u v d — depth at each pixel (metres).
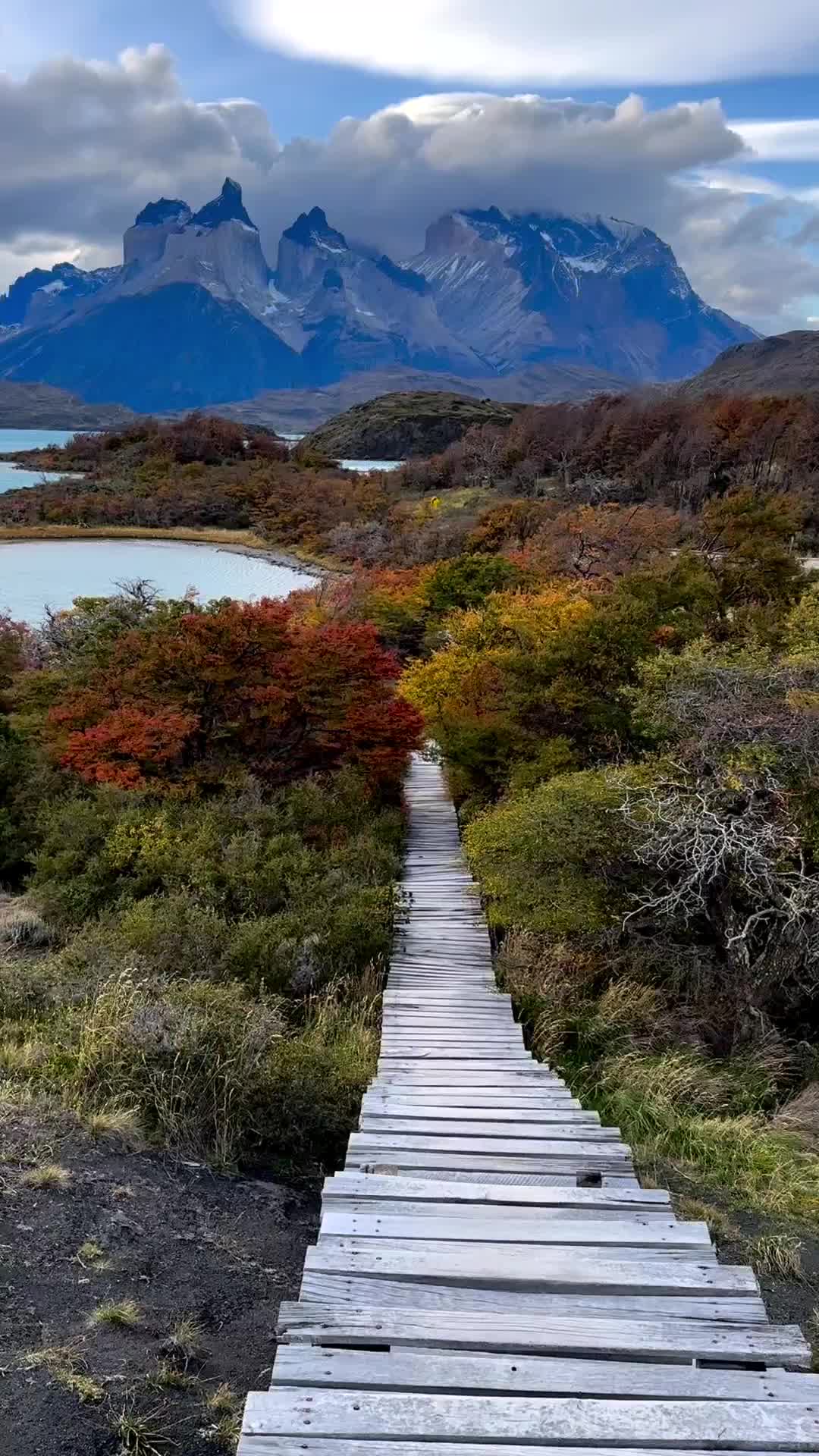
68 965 9.12
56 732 15.53
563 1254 3.97
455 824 16.22
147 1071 6.39
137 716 14.37
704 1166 6.66
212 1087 6.37
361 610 30.38
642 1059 8.55
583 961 10.39
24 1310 4.09
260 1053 6.75
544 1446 2.79
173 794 13.77
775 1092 8.44
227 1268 4.71
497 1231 4.23
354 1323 3.43
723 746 10.12
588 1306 3.56
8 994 8.08
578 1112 6.19
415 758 20.61
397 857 13.52
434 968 10.46
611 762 14.08
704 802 9.48
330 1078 6.86
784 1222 5.89
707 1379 3.11
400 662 28.19
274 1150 6.36
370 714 15.32
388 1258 3.88
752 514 34.06
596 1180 5.11
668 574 19.27
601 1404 2.94
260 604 15.99
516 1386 3.07
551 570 32.66
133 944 9.57
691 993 10.05
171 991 7.71
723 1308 3.55
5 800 14.88
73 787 14.48
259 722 15.38
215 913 10.33
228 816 13.17
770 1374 3.14
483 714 15.80
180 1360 3.96
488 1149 5.48
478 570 30.16
